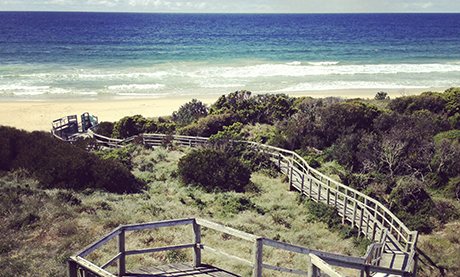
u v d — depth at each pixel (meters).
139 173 19.38
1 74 55.12
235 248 11.44
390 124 22.52
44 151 17.03
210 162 18.28
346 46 94.62
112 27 157.12
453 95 26.88
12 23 173.50
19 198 12.63
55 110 38.72
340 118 23.19
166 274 7.77
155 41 103.81
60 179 15.66
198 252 8.13
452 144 19.45
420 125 22.30
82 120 32.12
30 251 9.60
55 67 62.28
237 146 22.41
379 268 8.33
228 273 7.89
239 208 15.25
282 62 68.81
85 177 16.08
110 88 47.56
